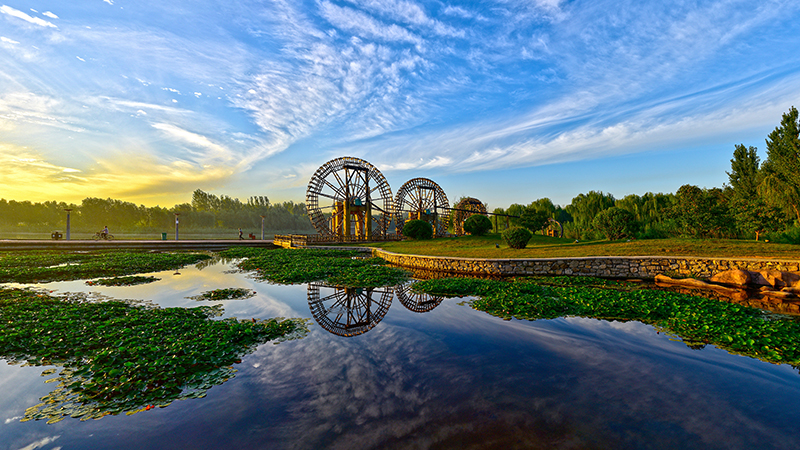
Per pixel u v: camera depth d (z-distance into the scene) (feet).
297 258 59.11
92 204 288.71
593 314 23.81
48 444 9.47
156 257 59.93
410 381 13.73
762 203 58.85
